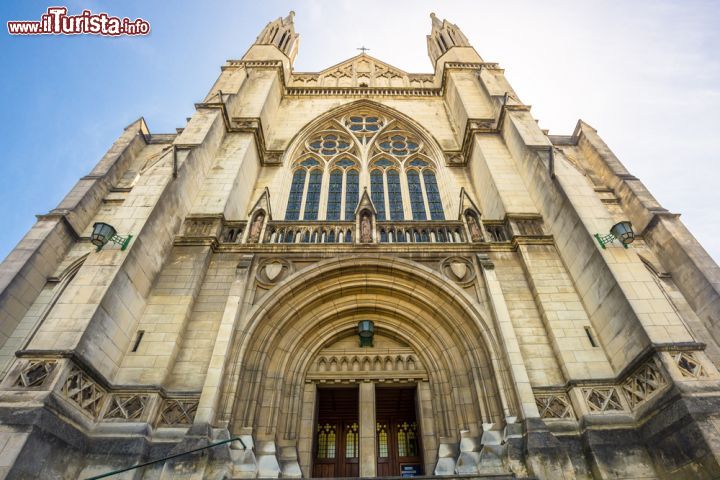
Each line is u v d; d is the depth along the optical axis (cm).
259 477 964
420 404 1205
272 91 2459
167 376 1077
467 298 1264
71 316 957
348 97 2709
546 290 1289
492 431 1032
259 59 2720
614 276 1100
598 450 927
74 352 891
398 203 2044
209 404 988
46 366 870
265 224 1547
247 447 995
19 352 885
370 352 1318
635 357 999
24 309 1366
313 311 1336
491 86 2302
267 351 1197
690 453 817
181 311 1209
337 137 2481
